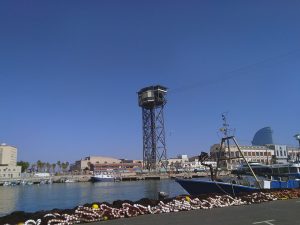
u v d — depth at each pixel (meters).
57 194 115.81
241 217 25.53
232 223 22.81
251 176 56.69
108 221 24.36
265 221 23.53
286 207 31.73
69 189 147.62
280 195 40.41
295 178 56.09
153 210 28.28
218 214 27.36
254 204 35.00
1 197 107.44
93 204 26.14
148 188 130.38
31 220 22.25
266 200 37.88
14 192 136.12
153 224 22.70
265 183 46.81
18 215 22.94
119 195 100.31
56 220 22.97
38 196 108.94
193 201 31.45
